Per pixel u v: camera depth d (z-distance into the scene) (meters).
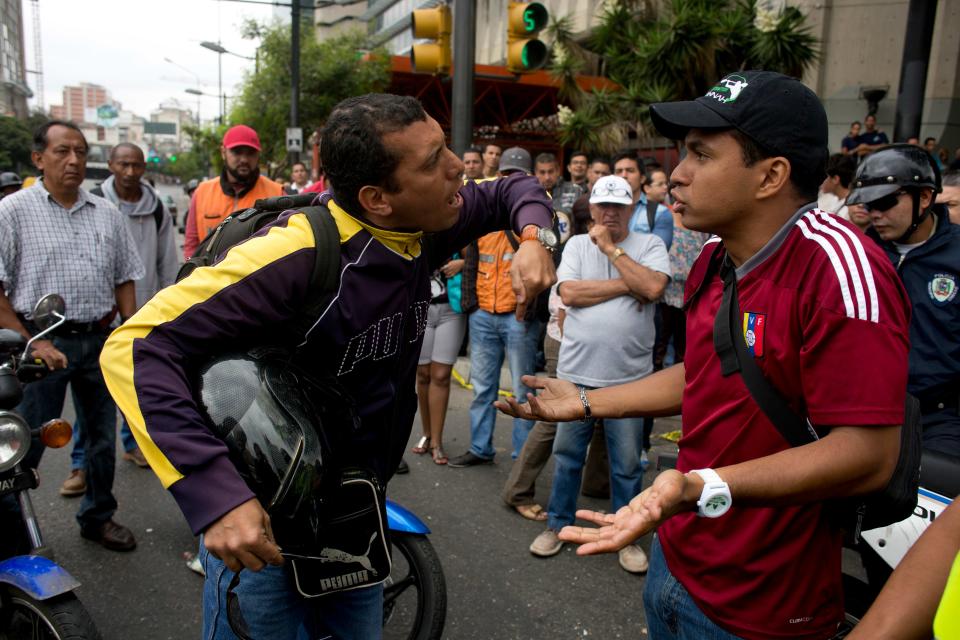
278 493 1.43
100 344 3.73
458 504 4.31
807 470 1.32
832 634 1.60
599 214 3.57
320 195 1.74
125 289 3.94
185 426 1.37
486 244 4.59
